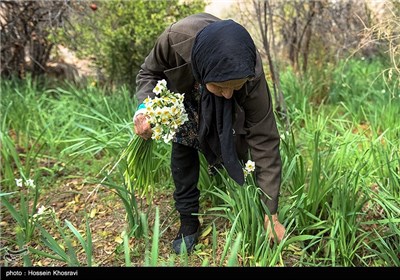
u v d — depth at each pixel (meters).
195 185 1.97
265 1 2.99
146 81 1.78
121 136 2.75
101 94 3.95
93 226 2.21
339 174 2.17
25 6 4.36
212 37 1.39
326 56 4.41
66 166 2.93
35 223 1.97
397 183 2.08
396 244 1.85
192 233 1.98
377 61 4.83
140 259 1.92
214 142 1.72
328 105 4.09
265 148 1.71
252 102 1.60
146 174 2.02
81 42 4.38
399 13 2.71
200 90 1.67
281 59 5.06
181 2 4.10
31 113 3.61
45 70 4.83
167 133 1.72
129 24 3.89
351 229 1.84
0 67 4.55
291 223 1.87
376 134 2.93
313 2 4.51
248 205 1.83
